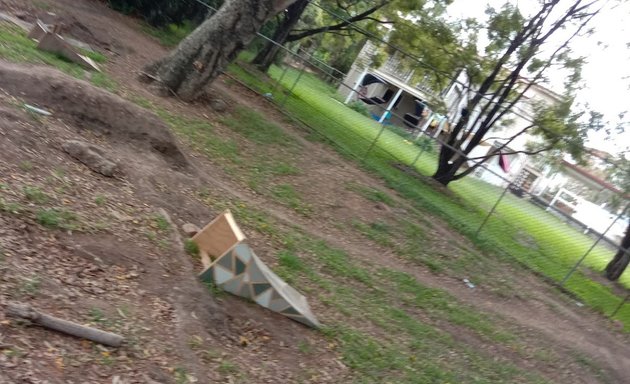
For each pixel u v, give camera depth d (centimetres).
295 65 3841
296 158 1355
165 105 1179
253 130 1370
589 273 1908
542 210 1988
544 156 2008
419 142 2816
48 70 824
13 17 1261
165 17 2178
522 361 898
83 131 749
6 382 308
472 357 802
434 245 1262
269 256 750
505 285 1266
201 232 608
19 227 455
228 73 1955
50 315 375
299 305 623
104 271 468
